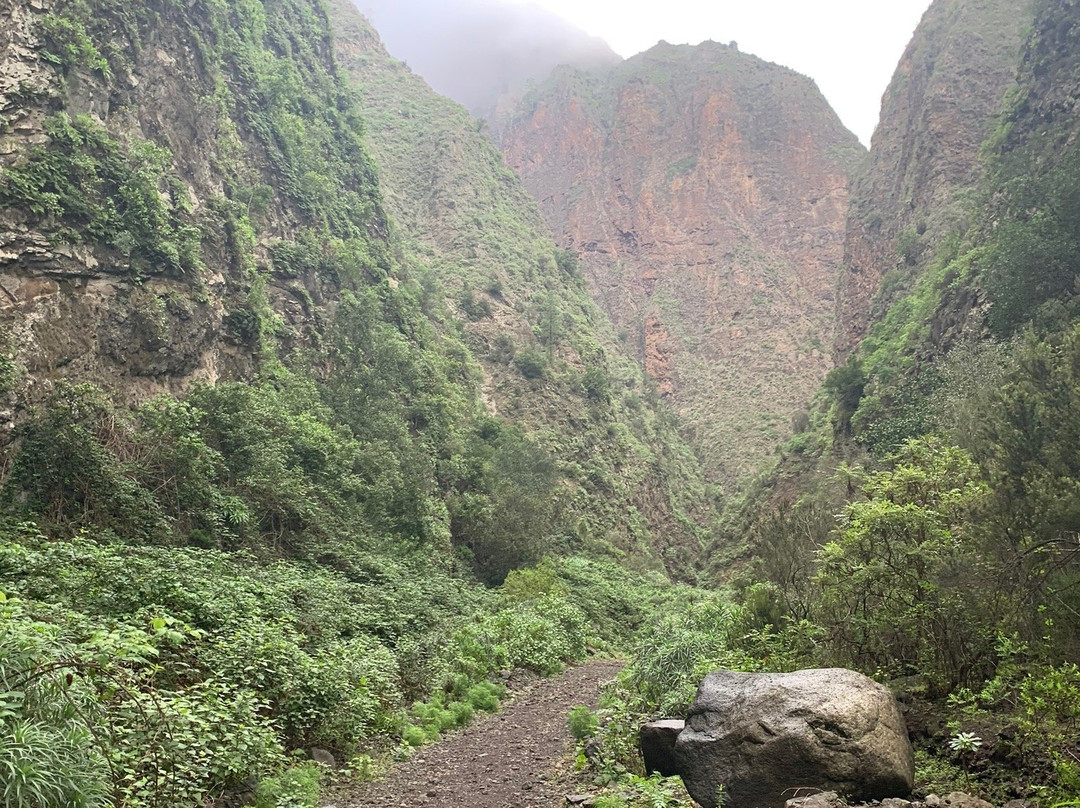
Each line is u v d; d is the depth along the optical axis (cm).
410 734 1234
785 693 745
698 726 788
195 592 1309
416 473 3678
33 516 1839
